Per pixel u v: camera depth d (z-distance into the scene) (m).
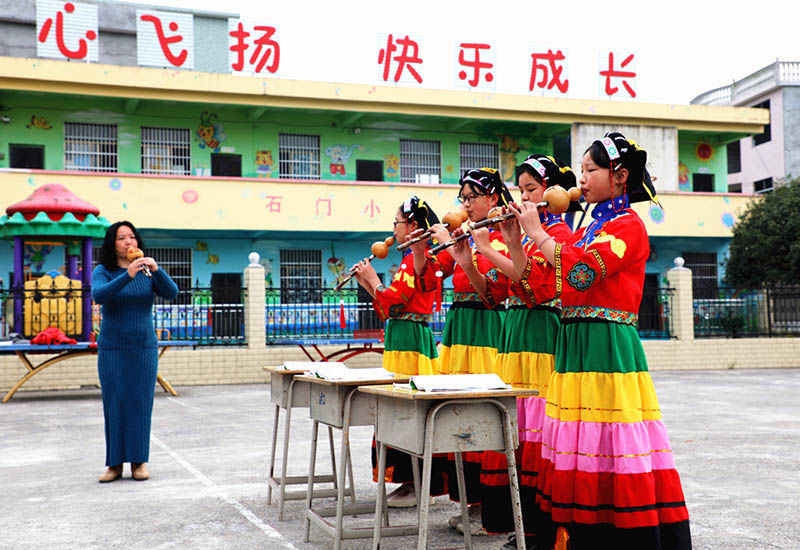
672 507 3.30
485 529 4.13
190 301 16.80
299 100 20.14
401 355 5.35
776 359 18.09
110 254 5.95
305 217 19.14
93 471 6.34
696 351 17.62
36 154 19.47
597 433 3.29
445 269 4.94
